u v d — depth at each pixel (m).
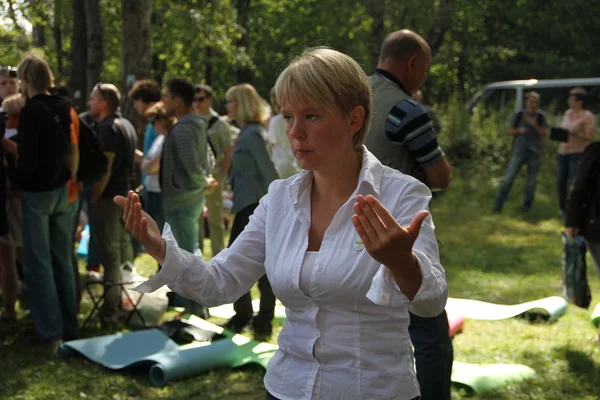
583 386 4.88
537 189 14.75
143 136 9.53
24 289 6.84
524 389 4.78
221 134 7.78
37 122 5.18
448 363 3.56
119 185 6.24
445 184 3.79
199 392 4.72
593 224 5.60
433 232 2.11
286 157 8.23
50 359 5.22
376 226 1.81
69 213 5.61
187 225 6.11
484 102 17.34
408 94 3.91
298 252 2.18
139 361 4.94
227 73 24.97
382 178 2.19
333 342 2.13
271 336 5.95
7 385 4.73
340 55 2.14
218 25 17.84
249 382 4.91
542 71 27.19
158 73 21.61
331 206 2.22
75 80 15.13
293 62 2.13
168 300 6.78
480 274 8.59
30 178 5.25
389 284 1.90
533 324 6.42
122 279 6.27
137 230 2.10
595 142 5.64
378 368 2.12
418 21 18.41
